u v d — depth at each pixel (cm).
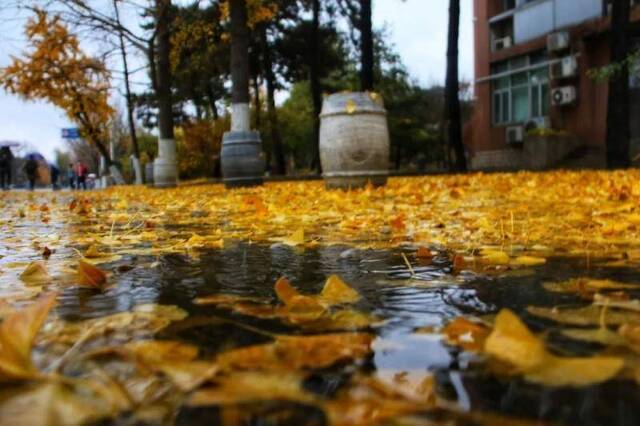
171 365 93
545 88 2452
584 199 574
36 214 642
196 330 121
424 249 233
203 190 1302
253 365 94
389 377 89
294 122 3762
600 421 73
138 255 257
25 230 422
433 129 3747
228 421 73
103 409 76
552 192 694
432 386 85
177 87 3000
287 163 4500
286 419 74
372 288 170
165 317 134
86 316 137
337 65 2961
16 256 264
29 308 103
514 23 2586
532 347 94
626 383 85
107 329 122
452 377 89
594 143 2195
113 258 248
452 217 420
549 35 2306
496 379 88
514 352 95
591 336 111
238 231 365
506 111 2688
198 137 3416
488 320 128
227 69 2714
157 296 163
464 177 1359
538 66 2466
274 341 111
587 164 2142
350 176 844
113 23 1595
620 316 128
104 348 104
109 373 91
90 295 166
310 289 172
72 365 95
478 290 164
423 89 3875
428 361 97
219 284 182
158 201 850
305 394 82
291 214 477
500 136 2694
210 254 256
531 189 758
